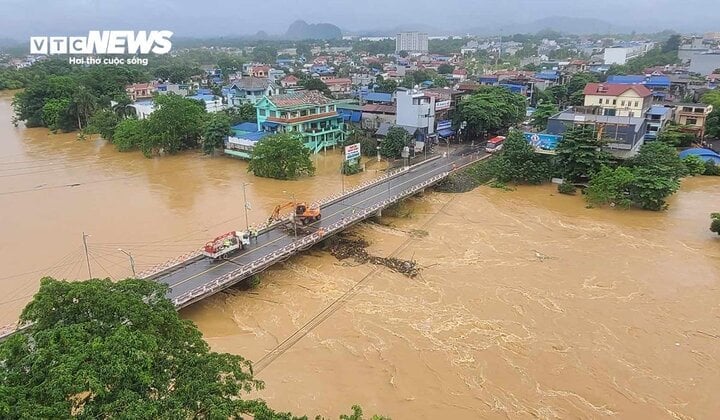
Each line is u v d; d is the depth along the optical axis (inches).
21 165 3393.2
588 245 2074.3
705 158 3169.3
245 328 1501.0
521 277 1803.6
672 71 6279.5
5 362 768.9
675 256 1956.2
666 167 2508.6
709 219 2346.2
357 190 2613.2
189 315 1565.0
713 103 4023.1
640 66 7175.2
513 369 1309.1
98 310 853.8
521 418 1144.8
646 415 1156.5
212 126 3592.5
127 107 4694.9
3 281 1732.3
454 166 3065.9
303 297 1674.5
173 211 2442.2
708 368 1311.5
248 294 1694.1
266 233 2064.5
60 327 792.9
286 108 3553.2
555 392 1227.9
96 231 2178.9
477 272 1845.5
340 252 2016.5
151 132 3609.7
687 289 1705.2
